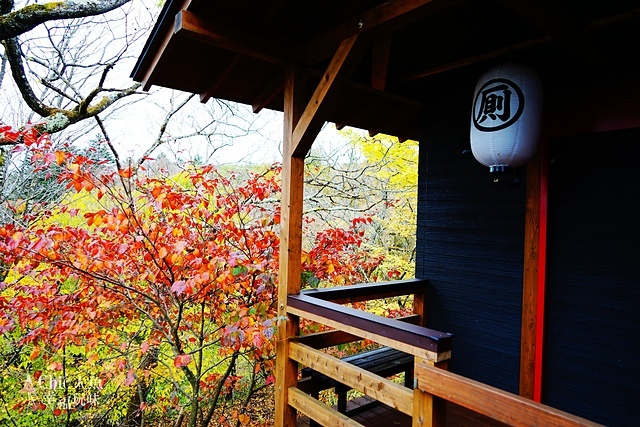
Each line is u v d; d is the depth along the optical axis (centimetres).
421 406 165
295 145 248
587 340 237
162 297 325
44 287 318
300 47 245
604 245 232
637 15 186
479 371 293
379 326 190
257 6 221
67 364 394
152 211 315
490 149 207
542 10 166
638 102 219
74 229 313
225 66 265
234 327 266
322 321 225
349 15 227
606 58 211
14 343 370
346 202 744
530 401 126
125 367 384
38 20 390
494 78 208
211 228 325
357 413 275
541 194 257
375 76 223
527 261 263
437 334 166
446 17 243
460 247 309
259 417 494
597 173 237
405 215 641
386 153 611
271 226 356
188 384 458
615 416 224
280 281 260
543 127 259
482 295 293
